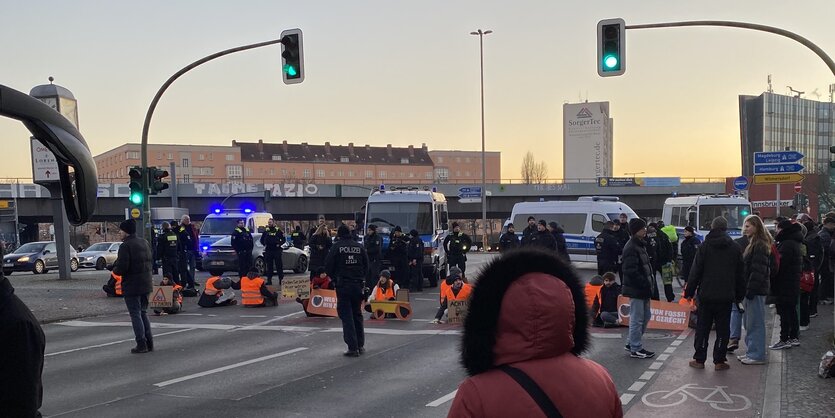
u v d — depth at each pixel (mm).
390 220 19109
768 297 8898
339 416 6133
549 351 2025
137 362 8719
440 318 12016
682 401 6539
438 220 19984
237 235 18469
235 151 119375
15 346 2342
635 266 8555
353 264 9047
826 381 7062
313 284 13078
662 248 14258
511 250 2168
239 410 6359
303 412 6273
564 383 1999
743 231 8203
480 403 1985
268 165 122625
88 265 32188
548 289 2020
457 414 2027
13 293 2438
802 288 10312
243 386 7320
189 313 13711
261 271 22516
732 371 7758
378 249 16594
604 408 2053
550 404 1952
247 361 8727
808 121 115062
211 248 21859
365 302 12773
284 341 10266
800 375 7355
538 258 2121
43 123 2455
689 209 23531
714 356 7871
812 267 11461
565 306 2021
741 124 107125
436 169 138375
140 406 6535
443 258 20562
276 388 7227
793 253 8758
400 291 12766
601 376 2129
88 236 76875
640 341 8680
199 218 53906
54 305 14695
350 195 51625
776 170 18906
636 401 6566
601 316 11141
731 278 7621
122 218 50594
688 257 13648
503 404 1957
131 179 16453
